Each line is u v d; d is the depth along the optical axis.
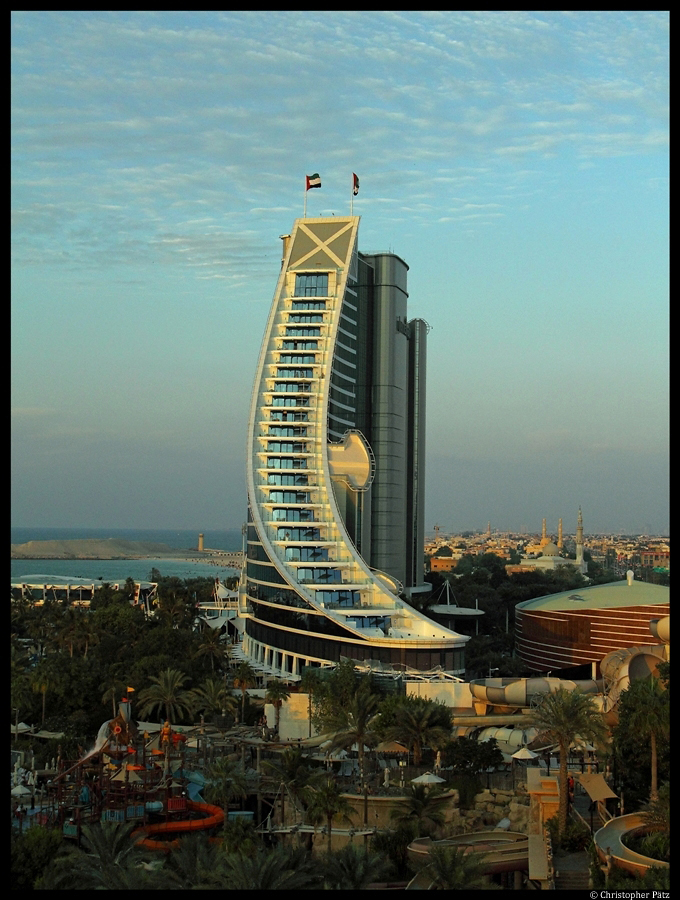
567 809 99.00
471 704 157.75
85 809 116.81
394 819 108.31
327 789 103.44
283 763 115.56
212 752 146.62
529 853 93.50
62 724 156.75
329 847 99.62
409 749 131.50
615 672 140.12
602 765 120.75
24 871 84.94
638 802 105.44
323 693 150.12
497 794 120.88
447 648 179.88
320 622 195.50
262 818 126.44
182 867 84.00
